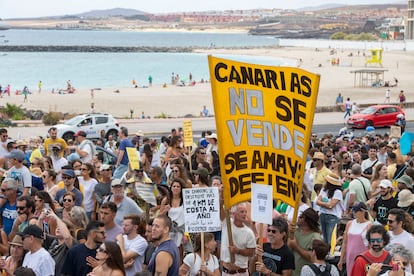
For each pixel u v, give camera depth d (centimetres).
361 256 1009
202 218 1048
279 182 1048
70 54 19712
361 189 1580
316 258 986
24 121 5506
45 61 15875
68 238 1107
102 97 7550
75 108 6588
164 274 983
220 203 1238
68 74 12181
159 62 16088
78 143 2534
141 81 10831
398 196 1384
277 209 1377
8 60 16050
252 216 1028
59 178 1906
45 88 9394
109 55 19425
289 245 1092
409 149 2119
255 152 1050
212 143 2148
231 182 1045
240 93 1033
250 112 1039
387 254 1005
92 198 1536
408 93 8194
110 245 912
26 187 1527
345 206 1593
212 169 1944
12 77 11350
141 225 1203
